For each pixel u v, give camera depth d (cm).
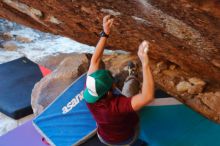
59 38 837
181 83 545
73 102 518
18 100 604
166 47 420
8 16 569
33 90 591
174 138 476
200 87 528
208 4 240
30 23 555
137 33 403
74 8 393
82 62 589
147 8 297
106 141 378
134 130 379
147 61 309
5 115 602
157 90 545
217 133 474
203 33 296
